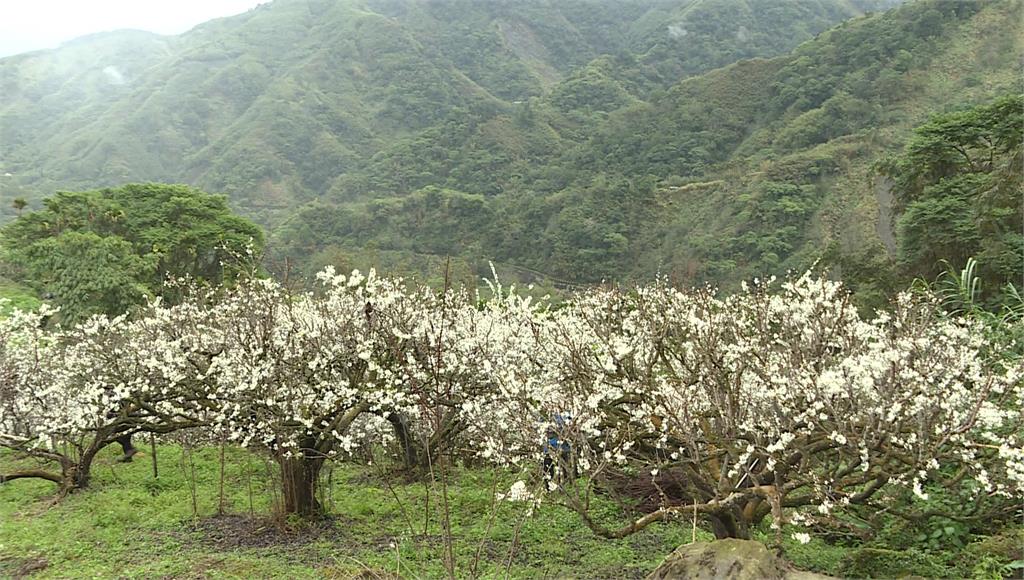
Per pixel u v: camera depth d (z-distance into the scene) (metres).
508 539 7.11
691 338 6.24
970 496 5.79
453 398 7.95
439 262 64.62
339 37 172.50
